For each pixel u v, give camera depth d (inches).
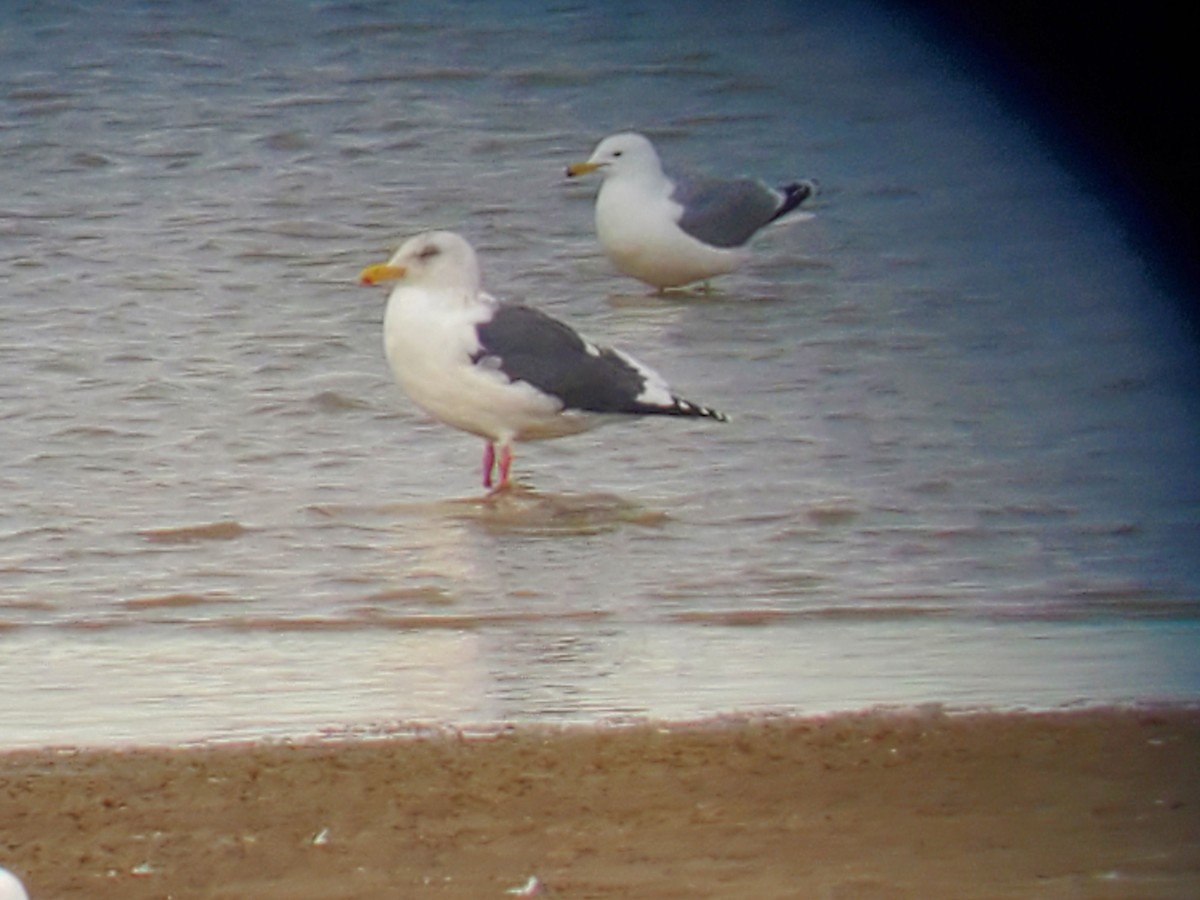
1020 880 300.8
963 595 477.4
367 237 806.5
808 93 1044.5
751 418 619.5
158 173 876.0
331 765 350.9
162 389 622.2
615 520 530.9
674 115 1015.0
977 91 1048.2
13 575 480.4
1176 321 739.4
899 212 886.4
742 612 462.3
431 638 440.5
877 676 409.7
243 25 1077.8
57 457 566.6
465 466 573.0
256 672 414.3
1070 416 631.2
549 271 784.9
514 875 304.0
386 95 999.0
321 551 502.3
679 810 329.1
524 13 1120.2
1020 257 826.8
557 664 420.2
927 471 576.1
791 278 786.2
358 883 302.2
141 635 441.7
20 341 665.0
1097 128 965.2
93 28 1062.4
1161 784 340.2
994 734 365.1
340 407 613.0
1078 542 520.7
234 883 302.7
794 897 294.8
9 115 946.1
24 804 332.8
